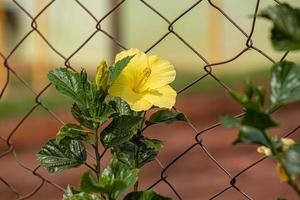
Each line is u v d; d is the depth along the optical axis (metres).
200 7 29.44
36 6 20.98
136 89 1.82
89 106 1.79
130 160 1.89
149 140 1.88
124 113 1.89
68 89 1.79
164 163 11.87
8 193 9.46
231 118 1.39
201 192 10.30
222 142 13.23
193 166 11.65
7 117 14.88
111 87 1.79
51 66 20.55
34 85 19.58
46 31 20.80
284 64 1.44
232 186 2.25
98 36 26.06
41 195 9.68
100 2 26.70
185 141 13.58
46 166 1.87
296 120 14.17
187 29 28.89
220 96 17.61
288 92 1.41
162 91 1.81
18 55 22.84
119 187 1.62
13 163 11.79
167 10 30.03
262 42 12.23
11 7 22.55
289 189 9.93
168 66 1.84
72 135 1.81
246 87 1.38
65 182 10.11
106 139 1.80
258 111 1.33
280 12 1.36
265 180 10.45
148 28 29.72
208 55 25.31
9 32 22.66
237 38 24.86
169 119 1.87
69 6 27.78
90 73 22.61
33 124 14.32
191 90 18.44
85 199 1.72
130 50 1.86
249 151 12.20
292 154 1.38
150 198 1.73
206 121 16.23
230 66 23.42
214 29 25.11
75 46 26.61
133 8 30.19
